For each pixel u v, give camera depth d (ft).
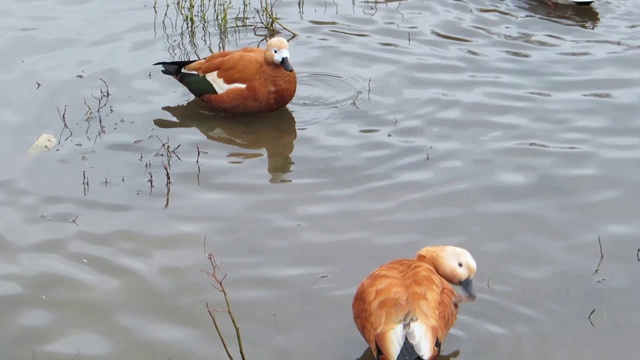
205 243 12.23
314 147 14.03
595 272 11.75
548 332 11.02
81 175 13.44
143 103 15.15
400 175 13.35
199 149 14.07
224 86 14.88
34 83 15.46
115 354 10.89
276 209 12.77
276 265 11.89
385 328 10.15
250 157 13.87
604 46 16.42
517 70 15.78
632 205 12.72
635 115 14.52
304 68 15.96
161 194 13.07
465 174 13.33
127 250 12.14
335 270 11.80
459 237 12.25
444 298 10.55
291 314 11.27
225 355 10.85
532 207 12.72
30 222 12.56
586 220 12.50
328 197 12.97
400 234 12.30
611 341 10.93
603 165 13.44
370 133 14.29
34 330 11.16
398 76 15.67
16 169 13.51
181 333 11.11
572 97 15.01
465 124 14.42
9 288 11.63
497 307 11.28
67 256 12.06
